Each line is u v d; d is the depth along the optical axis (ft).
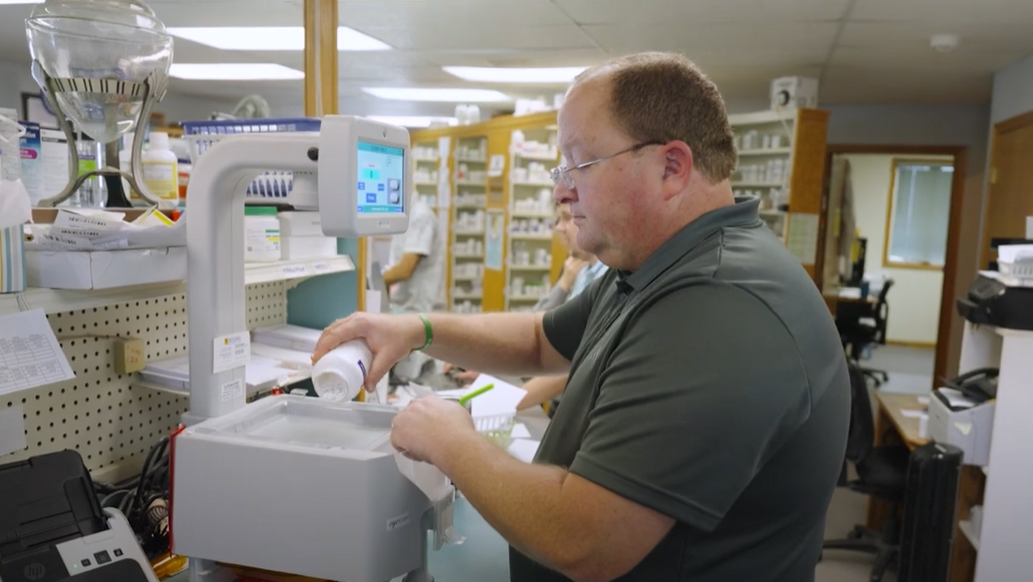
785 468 2.93
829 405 3.00
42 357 3.16
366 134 3.08
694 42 13.71
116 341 4.41
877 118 20.45
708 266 2.91
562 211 9.66
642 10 11.55
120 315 4.48
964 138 19.80
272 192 4.95
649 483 2.52
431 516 3.23
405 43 14.51
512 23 12.67
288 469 2.89
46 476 3.10
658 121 3.02
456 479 2.85
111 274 3.29
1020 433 8.29
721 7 11.19
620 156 3.07
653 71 3.05
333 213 3.01
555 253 17.88
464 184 21.42
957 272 19.95
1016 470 8.32
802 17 11.59
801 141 15.30
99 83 3.77
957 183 19.97
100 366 4.35
